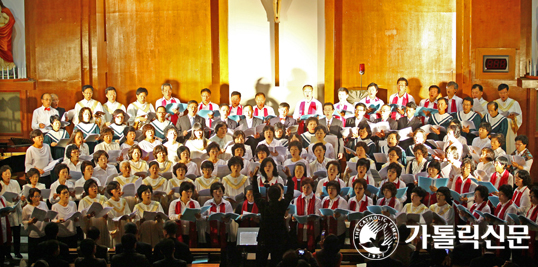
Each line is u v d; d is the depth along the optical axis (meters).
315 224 7.21
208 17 11.55
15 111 11.38
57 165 7.82
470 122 9.30
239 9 11.62
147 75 11.62
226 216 6.72
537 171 11.20
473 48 11.45
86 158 8.65
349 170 8.16
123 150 8.67
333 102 11.59
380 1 11.59
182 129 10.02
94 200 7.47
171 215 7.26
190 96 11.66
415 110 9.87
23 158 10.23
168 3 11.55
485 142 9.15
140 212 7.34
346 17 11.61
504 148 10.05
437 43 11.58
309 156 8.55
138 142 9.30
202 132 9.10
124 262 5.38
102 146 9.12
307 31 11.69
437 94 10.56
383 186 7.37
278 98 11.67
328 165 7.77
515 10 11.31
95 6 11.53
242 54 11.69
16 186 7.98
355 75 11.66
